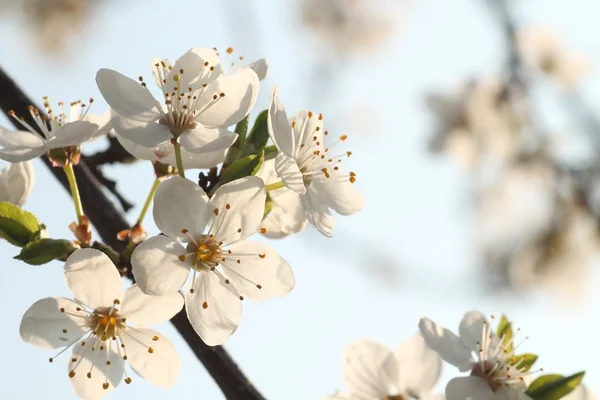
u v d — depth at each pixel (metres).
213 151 0.33
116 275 0.33
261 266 0.33
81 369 0.33
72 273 0.33
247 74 0.34
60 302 0.33
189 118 0.34
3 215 0.33
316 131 0.35
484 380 0.35
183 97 0.34
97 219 0.36
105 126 0.34
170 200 0.33
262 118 0.34
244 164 0.33
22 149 0.34
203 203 0.33
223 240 0.33
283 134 0.34
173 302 0.33
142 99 0.33
